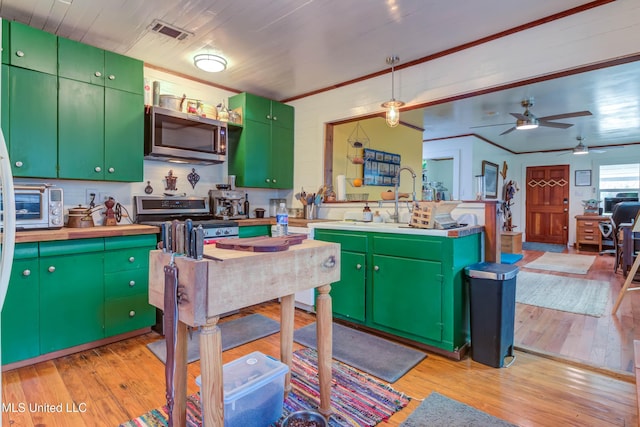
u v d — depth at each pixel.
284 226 1.88
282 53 2.98
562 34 2.38
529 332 2.75
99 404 1.79
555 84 3.64
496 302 2.18
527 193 8.43
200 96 3.64
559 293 3.87
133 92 2.88
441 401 1.83
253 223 3.44
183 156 3.13
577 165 7.80
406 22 2.48
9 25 2.29
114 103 2.77
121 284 2.54
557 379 2.05
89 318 2.39
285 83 3.71
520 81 2.57
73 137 2.57
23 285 2.12
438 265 2.35
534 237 8.38
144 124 3.04
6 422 1.63
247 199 4.06
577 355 2.34
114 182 3.04
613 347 2.46
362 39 2.73
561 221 8.01
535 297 3.71
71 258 2.31
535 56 2.49
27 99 2.36
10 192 1.06
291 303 1.87
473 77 2.79
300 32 2.63
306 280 1.50
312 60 3.12
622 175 7.29
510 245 6.44
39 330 2.19
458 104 4.39
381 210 3.43
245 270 1.26
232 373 1.64
